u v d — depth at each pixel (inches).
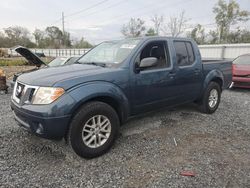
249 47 642.2
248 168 119.7
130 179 109.6
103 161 125.7
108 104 137.4
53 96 113.7
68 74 126.9
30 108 115.6
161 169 118.1
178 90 175.3
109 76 132.0
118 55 153.2
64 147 139.9
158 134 162.9
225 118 202.1
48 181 107.1
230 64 237.1
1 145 141.5
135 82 144.0
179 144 147.6
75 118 119.3
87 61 167.9
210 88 207.9
